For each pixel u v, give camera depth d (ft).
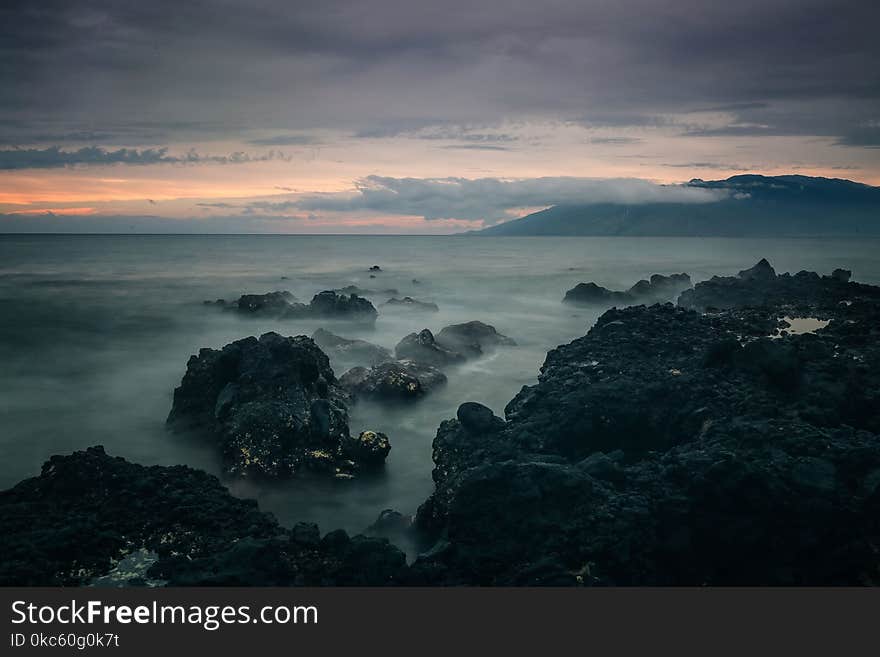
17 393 120.57
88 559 51.49
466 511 55.83
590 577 50.42
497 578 52.37
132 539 54.75
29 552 50.39
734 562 52.65
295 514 74.95
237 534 56.03
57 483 63.16
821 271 338.75
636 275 344.28
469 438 78.28
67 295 256.11
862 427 69.46
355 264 442.09
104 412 109.50
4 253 546.26
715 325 105.60
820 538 51.47
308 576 49.19
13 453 91.40
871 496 51.26
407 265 433.48
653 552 52.85
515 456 71.10
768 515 52.16
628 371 84.43
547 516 54.95
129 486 62.49
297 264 439.22
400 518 68.74
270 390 89.66
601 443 74.18
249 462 80.64
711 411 71.15
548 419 76.74
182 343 165.89
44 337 172.04
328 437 84.33
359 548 51.11
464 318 203.21
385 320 198.29
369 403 107.04
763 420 66.54
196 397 98.02
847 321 103.96
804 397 71.26
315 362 96.94
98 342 166.71
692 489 53.72
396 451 92.53
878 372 76.54
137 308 219.20
